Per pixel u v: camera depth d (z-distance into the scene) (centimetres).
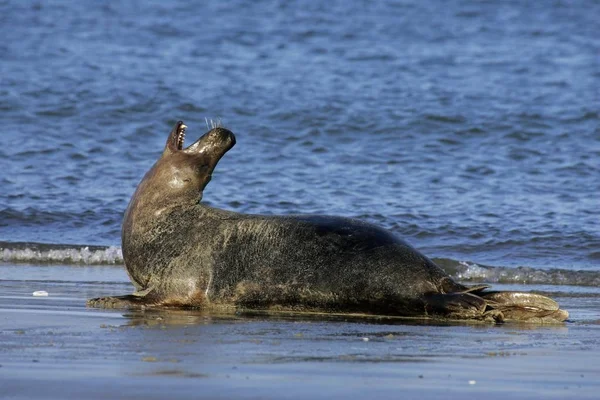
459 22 14038
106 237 5884
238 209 6309
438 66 11556
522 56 12125
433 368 2566
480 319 3525
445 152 8206
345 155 8025
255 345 2878
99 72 10850
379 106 9575
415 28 13650
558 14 14525
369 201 6569
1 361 2533
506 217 6188
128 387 2228
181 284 3809
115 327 3195
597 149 8250
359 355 2744
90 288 4419
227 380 2331
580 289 4728
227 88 10256
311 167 7575
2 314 3475
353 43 12750
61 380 2297
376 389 2273
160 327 3219
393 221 6066
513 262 5378
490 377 2458
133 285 4409
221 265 3797
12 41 12431
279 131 8825
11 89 9900
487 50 12456
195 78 10719
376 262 3638
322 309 3691
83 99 9662
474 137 8688
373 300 3612
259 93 10062
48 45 12262
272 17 14188
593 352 2862
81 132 8675
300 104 9594
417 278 3591
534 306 3591
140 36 12962
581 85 10581
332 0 15262
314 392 2222
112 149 8144
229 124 9000
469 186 7050
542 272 5075
